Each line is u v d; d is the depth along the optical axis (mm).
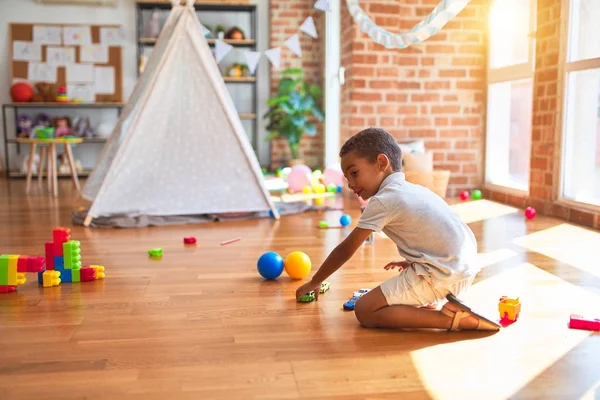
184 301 2125
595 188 3727
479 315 1762
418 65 4930
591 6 3648
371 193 1877
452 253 1734
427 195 1815
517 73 4465
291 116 7047
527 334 1771
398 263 1989
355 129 4914
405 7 4855
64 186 6141
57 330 1828
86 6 7426
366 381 1454
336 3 6297
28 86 7152
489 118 4977
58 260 2393
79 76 7453
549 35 3975
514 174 4793
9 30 7328
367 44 4836
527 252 2859
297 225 3691
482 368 1530
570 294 2170
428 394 1386
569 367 1534
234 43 7414
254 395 1379
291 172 5320
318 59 7531
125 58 7531
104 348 1674
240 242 3182
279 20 7426
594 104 3705
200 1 7242
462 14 4910
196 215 3973
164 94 3705
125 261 2752
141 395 1381
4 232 3514
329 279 2412
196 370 1520
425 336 1759
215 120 3799
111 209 3770
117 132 4160
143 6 7402
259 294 2207
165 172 3842
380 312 1804
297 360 1582
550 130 3990
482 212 4168
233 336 1765
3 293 2248
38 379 1471
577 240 3148
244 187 3938
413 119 4973
